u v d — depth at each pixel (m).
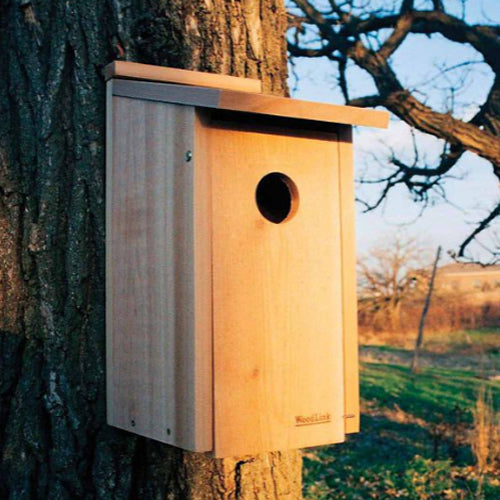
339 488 8.26
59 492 2.76
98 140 2.83
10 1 2.98
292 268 2.61
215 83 2.80
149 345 2.59
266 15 3.04
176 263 2.49
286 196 2.85
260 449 2.51
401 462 8.84
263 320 2.54
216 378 2.44
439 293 13.99
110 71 2.73
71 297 2.81
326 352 2.66
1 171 2.89
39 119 2.88
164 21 2.86
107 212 2.79
